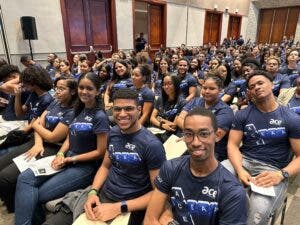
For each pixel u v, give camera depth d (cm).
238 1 1450
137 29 916
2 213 196
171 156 184
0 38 582
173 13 1030
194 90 321
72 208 140
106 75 406
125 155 137
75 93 199
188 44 1170
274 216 149
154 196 120
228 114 189
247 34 1631
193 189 108
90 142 175
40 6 636
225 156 188
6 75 253
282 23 1535
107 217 126
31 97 237
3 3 572
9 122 253
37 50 650
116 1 801
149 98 267
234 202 100
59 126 194
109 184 144
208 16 1266
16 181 176
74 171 169
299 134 150
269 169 158
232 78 369
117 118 133
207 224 108
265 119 160
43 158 184
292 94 236
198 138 99
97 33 785
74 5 710
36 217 164
